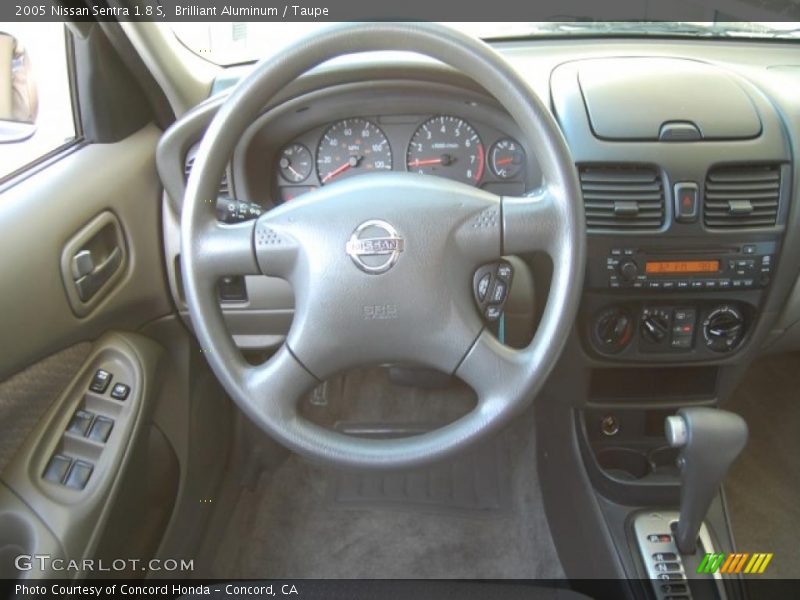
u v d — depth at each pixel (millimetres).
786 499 1753
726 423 1158
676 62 1491
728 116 1323
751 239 1323
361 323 981
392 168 1428
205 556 1604
